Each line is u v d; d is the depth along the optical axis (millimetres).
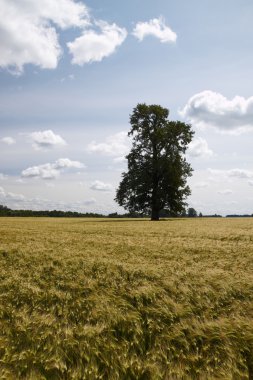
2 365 6836
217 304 8648
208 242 17953
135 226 33688
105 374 6781
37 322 8086
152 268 11188
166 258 13469
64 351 7184
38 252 14031
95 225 36281
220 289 9344
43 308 8820
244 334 7383
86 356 7035
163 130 57219
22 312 8609
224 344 7234
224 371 6656
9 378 6520
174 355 7125
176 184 56562
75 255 13445
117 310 8438
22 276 10953
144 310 8477
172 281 9945
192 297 8969
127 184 58125
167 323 8047
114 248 15617
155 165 56375
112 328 7871
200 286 9570
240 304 8656
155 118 59781
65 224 39281
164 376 6711
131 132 59781
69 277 10641
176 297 9109
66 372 6793
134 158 58875
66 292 9602
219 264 12172
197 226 33094
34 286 10031
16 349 7281
